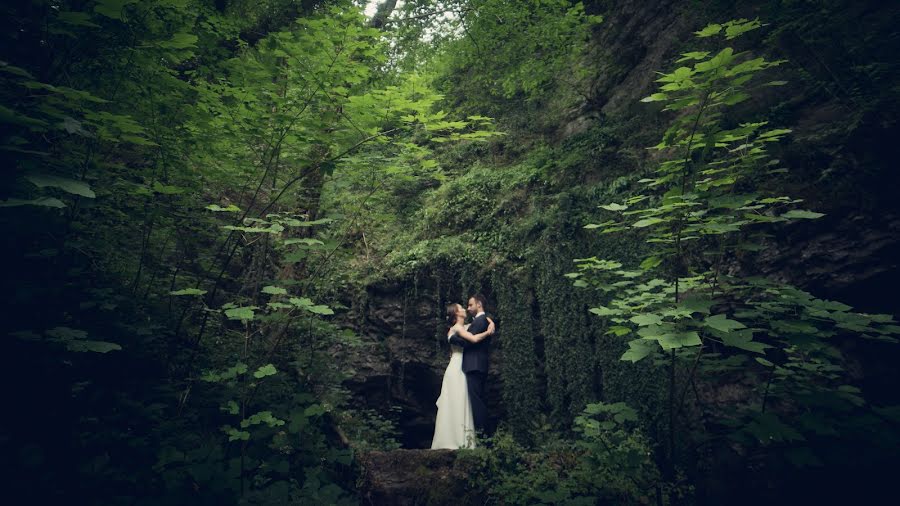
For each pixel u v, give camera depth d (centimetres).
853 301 332
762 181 399
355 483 380
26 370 230
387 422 521
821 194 362
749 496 319
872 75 366
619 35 816
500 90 971
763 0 544
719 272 412
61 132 255
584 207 615
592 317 538
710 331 242
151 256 382
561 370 559
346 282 725
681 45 666
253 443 326
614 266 342
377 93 328
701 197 252
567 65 882
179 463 282
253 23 609
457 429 498
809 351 246
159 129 323
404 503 374
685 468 359
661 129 616
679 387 416
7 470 211
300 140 345
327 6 596
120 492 249
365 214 474
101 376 286
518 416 584
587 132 732
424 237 800
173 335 349
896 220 322
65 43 247
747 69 220
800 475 296
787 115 427
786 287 265
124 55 261
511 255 685
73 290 278
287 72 335
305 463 337
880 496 265
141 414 277
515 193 752
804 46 443
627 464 296
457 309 572
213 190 439
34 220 222
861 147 352
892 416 216
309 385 431
